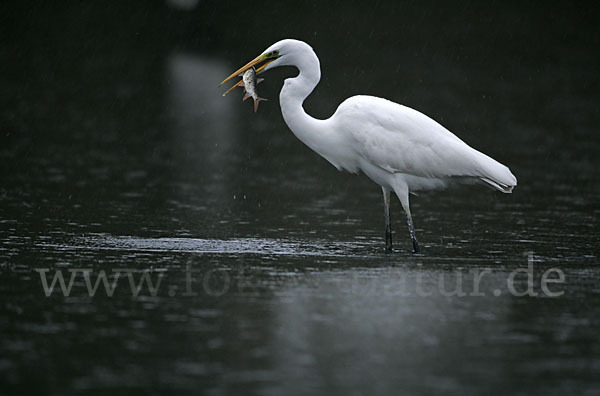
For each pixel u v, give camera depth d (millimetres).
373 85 30828
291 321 8633
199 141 22922
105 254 11508
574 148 22703
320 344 7957
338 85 30516
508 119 26500
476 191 17812
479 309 9195
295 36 40906
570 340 8164
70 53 37531
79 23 45062
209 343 7918
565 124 26031
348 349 7832
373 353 7738
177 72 34375
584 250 12539
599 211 15922
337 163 12984
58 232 12898
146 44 40438
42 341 7852
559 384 7090
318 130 12625
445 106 28078
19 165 18812
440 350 7840
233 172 19266
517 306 9336
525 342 8094
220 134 24031
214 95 30188
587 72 34781
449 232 13984
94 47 39219
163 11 48594
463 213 15781
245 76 12344
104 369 7234
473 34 41438
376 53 37156
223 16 46156
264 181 18422
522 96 30109
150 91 30531
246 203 16109
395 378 7168
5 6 47594
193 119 26141
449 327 8523
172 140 22922
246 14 46438
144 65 35688
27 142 21672
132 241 12438
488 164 12328
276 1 48781
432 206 16422
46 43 39594
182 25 44906
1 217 13867
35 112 26031
